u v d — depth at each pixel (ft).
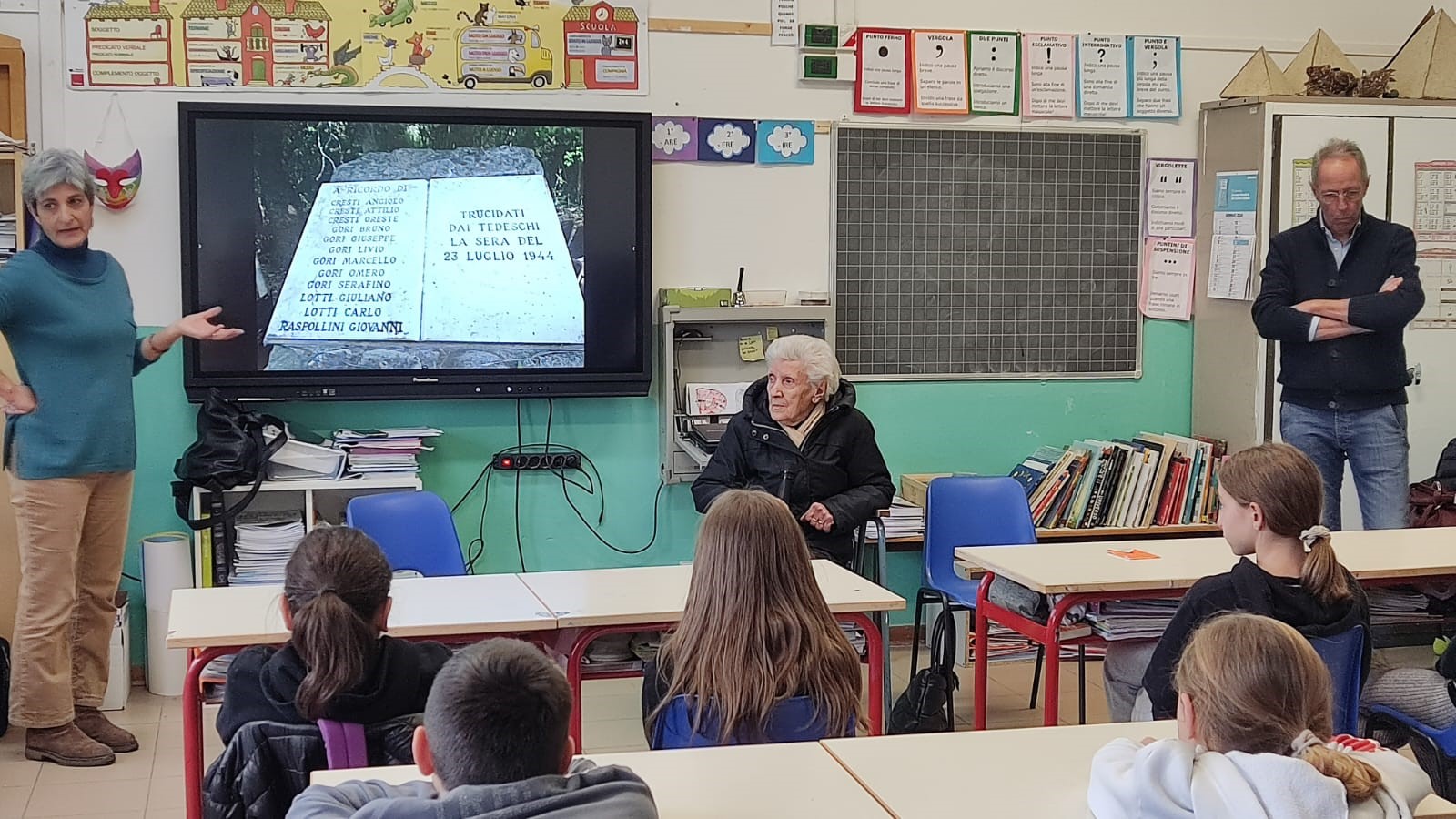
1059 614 10.94
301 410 15.87
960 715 14.53
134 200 15.19
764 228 17.01
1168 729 7.31
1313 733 5.57
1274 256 15.17
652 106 16.51
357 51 15.58
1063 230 17.88
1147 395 18.38
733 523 7.21
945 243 17.53
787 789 6.34
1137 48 17.85
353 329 15.57
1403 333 16.28
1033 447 18.06
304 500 15.66
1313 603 8.46
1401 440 15.06
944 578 14.07
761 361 16.87
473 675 4.98
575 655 9.92
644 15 16.37
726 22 16.65
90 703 13.41
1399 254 14.70
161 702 14.93
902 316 17.49
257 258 15.26
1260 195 17.01
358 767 7.02
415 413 16.19
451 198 15.78
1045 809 6.11
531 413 16.52
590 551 16.78
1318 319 14.65
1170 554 12.05
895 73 17.15
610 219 16.19
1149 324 18.31
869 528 15.99
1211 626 5.86
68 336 12.37
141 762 12.94
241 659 7.73
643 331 16.33
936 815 6.03
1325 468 15.21
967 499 14.24
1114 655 11.68
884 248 17.37
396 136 15.58
